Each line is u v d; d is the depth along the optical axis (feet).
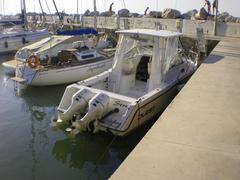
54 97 35.22
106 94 21.86
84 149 22.08
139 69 30.60
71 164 20.11
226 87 20.80
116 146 22.34
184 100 17.62
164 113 15.37
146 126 23.68
